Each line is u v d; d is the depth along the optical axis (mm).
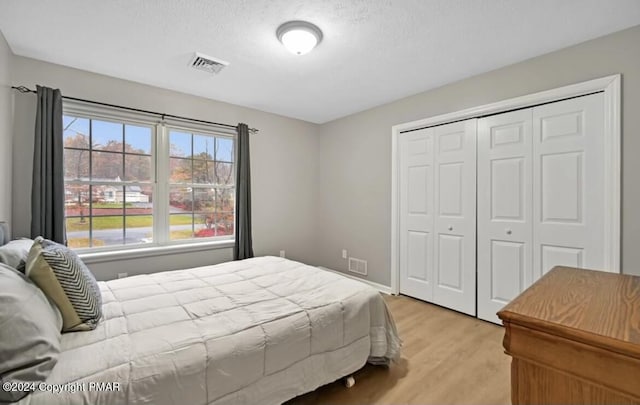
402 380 1757
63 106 2398
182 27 1880
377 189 3471
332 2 1633
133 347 1167
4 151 2008
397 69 2475
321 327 1567
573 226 2125
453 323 2543
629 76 1881
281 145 3832
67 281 1295
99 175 2625
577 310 688
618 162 1916
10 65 2125
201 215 3244
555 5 1653
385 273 3385
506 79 2414
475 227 2662
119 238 2734
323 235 4195
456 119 2760
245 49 2154
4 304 960
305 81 2734
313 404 1550
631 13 1722
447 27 1872
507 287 2465
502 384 1712
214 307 1585
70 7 1672
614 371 529
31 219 2203
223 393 1210
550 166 2229
